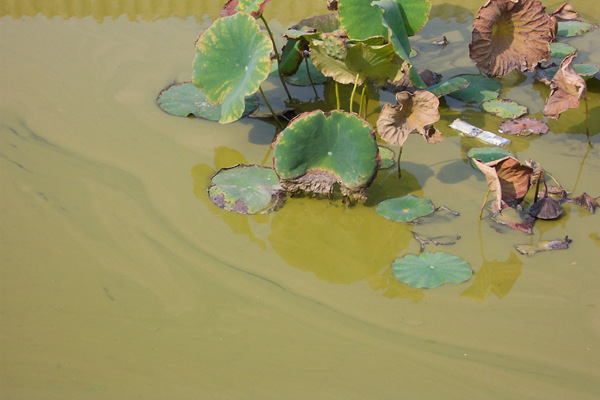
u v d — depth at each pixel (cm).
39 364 207
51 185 290
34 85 369
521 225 264
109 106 350
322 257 252
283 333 219
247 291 237
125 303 231
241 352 212
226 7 358
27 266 246
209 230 266
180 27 439
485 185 288
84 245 257
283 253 254
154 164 306
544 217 266
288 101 356
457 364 207
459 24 441
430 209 271
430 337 217
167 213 275
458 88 337
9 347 213
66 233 263
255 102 355
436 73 375
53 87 368
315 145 263
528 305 228
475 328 220
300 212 274
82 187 290
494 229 263
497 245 254
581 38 418
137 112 346
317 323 223
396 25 304
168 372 205
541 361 207
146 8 469
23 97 358
